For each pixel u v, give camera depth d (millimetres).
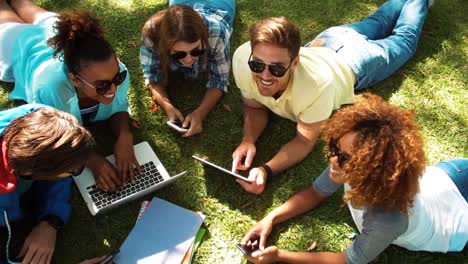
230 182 2875
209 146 3041
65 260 2557
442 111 3230
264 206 2799
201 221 2680
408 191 1888
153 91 3158
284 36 2385
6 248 2418
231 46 3562
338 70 2963
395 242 2518
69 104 2609
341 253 2395
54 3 3725
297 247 2648
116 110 2943
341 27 3352
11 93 3133
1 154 2023
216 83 3162
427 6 3529
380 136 1824
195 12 2742
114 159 2859
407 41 3350
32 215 2615
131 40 3535
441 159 3021
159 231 2619
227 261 2594
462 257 2609
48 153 1912
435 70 3445
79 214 2705
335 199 2801
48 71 2527
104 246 2609
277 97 2787
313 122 2736
